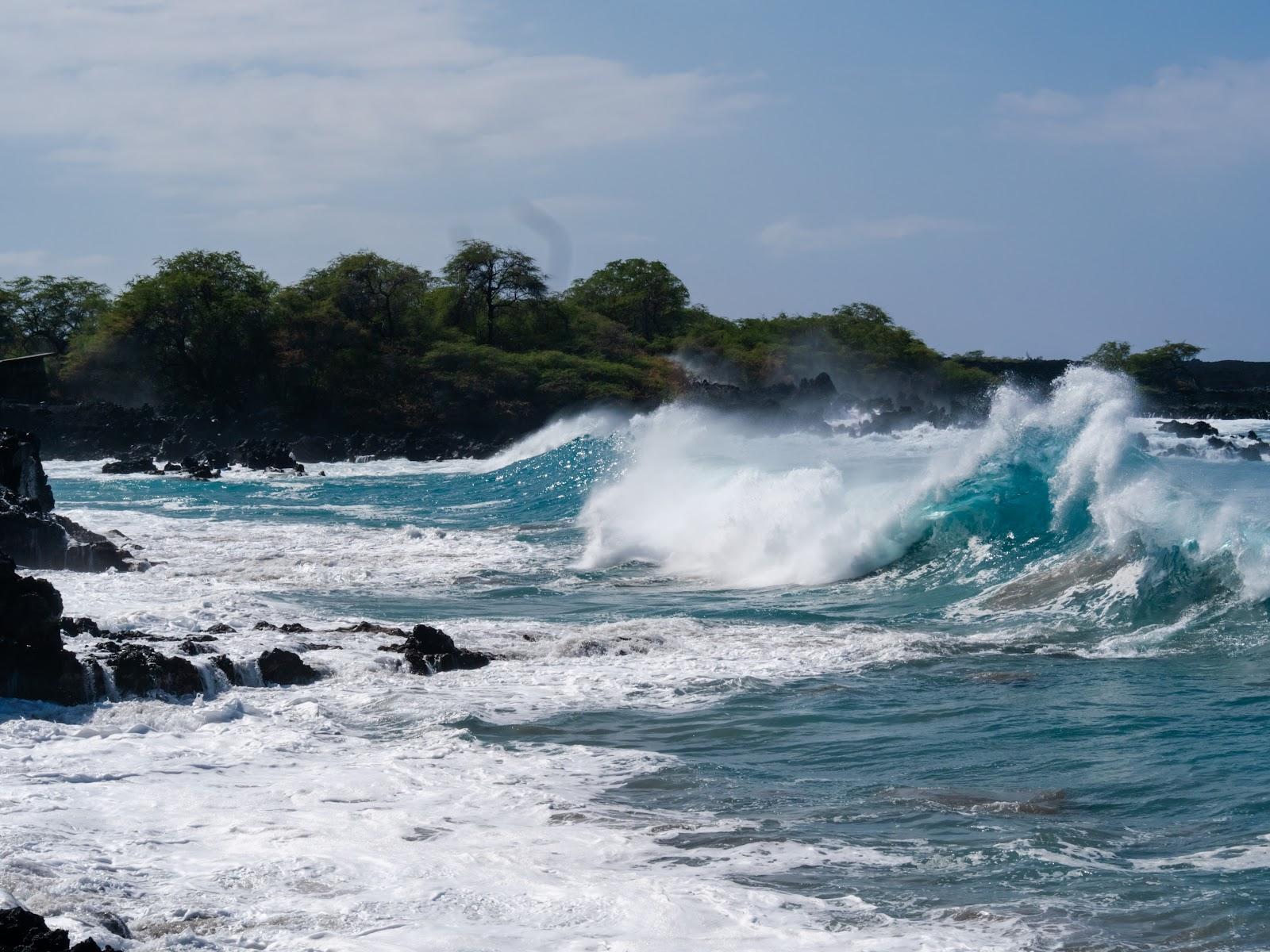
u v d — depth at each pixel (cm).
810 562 3100
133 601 2519
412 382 11512
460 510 5341
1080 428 3278
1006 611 2511
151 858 1092
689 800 1310
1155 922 979
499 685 1862
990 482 3131
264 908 985
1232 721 1605
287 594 2828
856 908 1009
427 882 1046
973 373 15425
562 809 1264
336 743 1531
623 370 12625
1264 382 17338
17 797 1265
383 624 2352
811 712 1706
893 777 1400
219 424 10175
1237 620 2247
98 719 1588
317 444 9931
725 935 947
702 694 1811
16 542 3045
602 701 1769
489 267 13838
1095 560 2650
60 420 9588
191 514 5212
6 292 13725
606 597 2866
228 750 1486
